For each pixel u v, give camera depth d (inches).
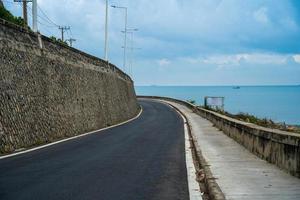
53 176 445.1
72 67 1229.7
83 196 351.6
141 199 345.1
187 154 657.0
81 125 1189.1
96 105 1441.9
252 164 503.5
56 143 815.1
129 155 633.6
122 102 2010.3
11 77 778.2
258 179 401.1
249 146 649.0
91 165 526.6
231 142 788.6
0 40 766.5
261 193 339.3
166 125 1434.5
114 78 1930.4
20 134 749.9
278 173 434.0
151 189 386.0
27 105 822.5
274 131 503.2
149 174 466.6
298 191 345.4
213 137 901.2
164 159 593.9
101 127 1395.2
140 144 805.2
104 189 381.7
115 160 575.8
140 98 4473.4
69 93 1141.1
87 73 1407.5
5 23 799.7
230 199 318.0
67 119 1067.9
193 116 1899.6
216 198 319.9
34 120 837.2
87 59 1461.6
